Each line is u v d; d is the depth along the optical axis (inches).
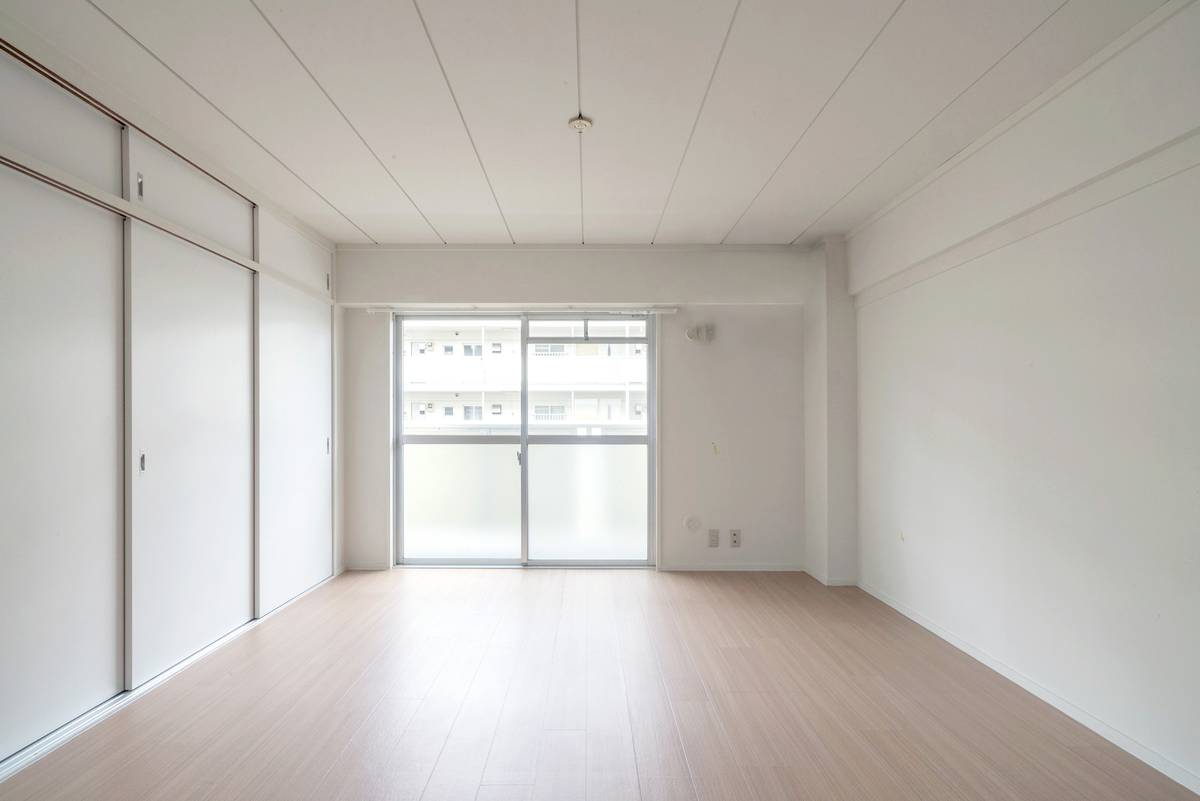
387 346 211.6
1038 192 110.3
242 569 150.9
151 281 118.1
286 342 170.2
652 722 106.3
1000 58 97.0
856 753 96.4
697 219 176.7
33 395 94.0
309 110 113.0
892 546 169.6
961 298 137.9
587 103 111.0
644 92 107.3
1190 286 86.7
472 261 201.8
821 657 135.0
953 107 112.8
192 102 110.0
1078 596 106.2
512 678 124.2
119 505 111.2
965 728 104.0
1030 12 85.5
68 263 100.4
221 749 97.0
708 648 140.5
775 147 129.3
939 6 84.2
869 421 182.7
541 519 218.4
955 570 141.0
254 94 107.4
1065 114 103.9
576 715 108.8
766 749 97.6
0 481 89.0
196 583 132.6
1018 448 120.3
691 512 211.3
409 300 201.6
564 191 154.1
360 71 100.2
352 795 85.6
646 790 87.0
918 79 103.2
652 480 217.5
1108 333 99.9
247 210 151.6
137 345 114.2
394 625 155.2
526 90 106.5
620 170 141.2
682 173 142.9
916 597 157.8
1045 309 113.0
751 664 131.3
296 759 94.4
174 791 86.0
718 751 97.1
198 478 132.8
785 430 211.0
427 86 105.0
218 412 139.9
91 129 104.4
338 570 205.9
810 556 205.9
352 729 103.6
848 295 191.9
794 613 165.5
